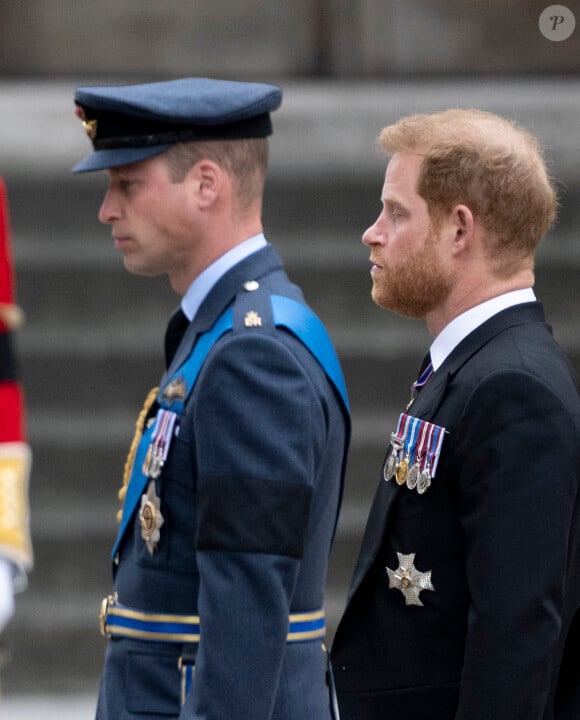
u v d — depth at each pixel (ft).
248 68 68.69
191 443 26.20
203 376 25.77
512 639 24.39
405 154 27.58
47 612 59.52
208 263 27.71
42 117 64.28
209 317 27.14
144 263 27.91
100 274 63.26
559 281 63.41
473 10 68.39
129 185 27.50
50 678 58.95
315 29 68.74
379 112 65.00
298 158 64.39
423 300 27.58
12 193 63.62
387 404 62.90
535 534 24.62
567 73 68.13
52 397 62.28
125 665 26.71
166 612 26.43
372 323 63.41
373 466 62.08
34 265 63.16
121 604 27.22
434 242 27.17
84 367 62.54
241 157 27.63
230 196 27.61
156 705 26.23
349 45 68.69
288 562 24.90
